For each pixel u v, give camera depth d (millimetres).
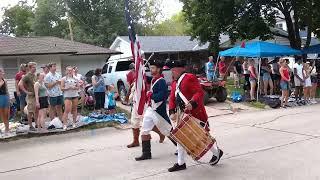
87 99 15172
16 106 13961
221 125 11617
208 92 16172
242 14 21875
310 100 15953
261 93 17422
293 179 6297
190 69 7047
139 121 9086
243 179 6387
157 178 6664
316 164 7035
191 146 6523
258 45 17453
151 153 8398
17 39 23188
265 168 6941
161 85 7668
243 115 13562
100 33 46594
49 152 9258
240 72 21859
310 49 23000
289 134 9695
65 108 11680
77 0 47312
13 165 8273
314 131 9891
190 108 6641
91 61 27266
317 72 22609
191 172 6875
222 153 7324
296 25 23641
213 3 21594
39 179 7109
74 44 26734
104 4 46719
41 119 11266
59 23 49812
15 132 11156
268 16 22797
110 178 6867
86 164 7922
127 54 35531
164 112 7742
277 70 17688
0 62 20078
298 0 22172
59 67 22641
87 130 11766
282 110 14336
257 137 9547
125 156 8344
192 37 24609
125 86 17438
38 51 21047
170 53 36375
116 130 11789
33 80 11227
